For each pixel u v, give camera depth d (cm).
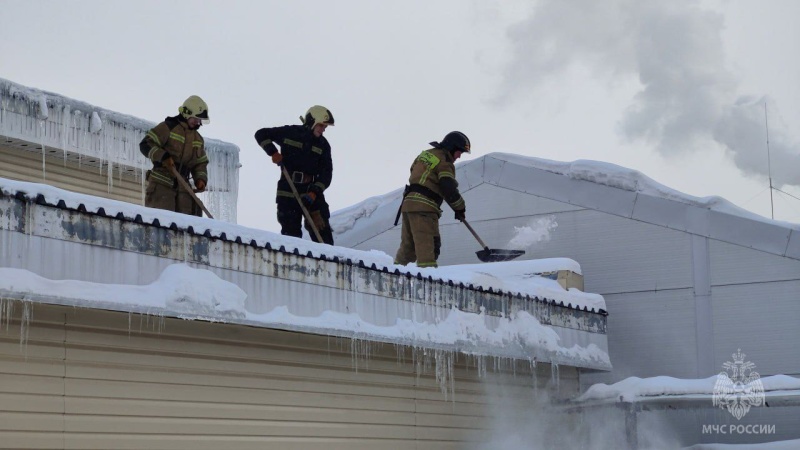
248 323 1154
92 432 1052
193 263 1119
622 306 1853
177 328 1144
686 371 1784
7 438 987
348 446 1330
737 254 1780
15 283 948
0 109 1479
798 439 1614
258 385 1225
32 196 980
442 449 1484
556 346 1620
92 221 1029
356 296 1303
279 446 1235
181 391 1138
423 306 1399
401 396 1428
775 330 1731
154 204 1312
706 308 1788
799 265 1728
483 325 1491
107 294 1022
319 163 1498
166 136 1323
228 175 1794
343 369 1342
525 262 1803
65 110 1565
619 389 1662
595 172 1909
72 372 1045
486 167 2019
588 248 1898
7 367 995
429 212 1561
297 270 1232
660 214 1848
